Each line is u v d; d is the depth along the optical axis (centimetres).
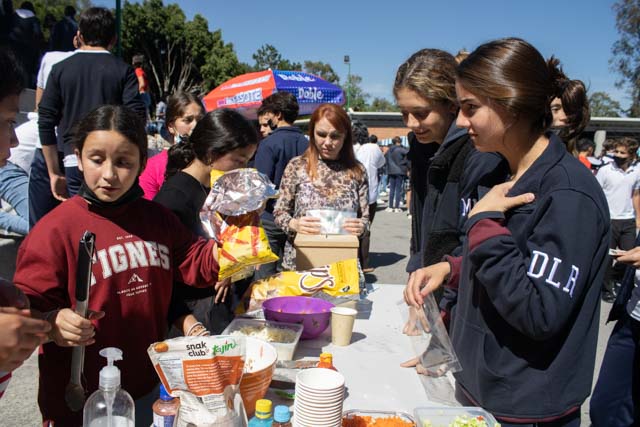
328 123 285
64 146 326
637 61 3206
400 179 1177
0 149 105
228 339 113
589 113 194
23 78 107
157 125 933
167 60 2952
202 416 105
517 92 118
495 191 128
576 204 113
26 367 301
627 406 194
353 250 230
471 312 134
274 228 340
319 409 113
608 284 468
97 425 105
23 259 129
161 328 154
